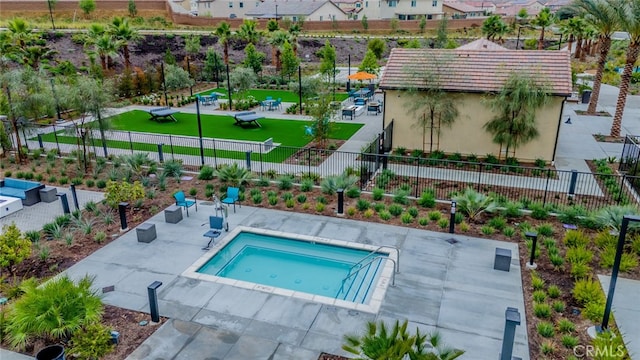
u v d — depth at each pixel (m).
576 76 37.81
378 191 15.75
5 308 9.86
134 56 47.12
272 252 12.77
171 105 32.78
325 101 22.20
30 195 15.88
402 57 21.48
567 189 16.64
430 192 15.78
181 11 73.81
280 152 21.41
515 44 61.16
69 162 20.14
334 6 76.19
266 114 29.78
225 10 83.00
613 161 19.61
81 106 18.78
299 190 16.80
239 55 53.09
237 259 12.43
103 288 10.81
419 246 12.62
